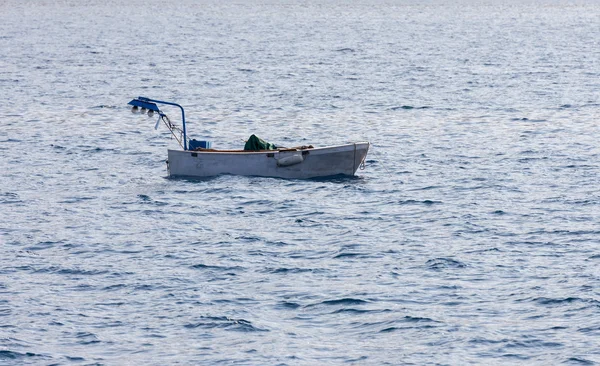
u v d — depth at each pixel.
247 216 124.69
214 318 86.69
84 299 91.81
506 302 89.88
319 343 81.19
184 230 117.75
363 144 146.25
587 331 82.31
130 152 173.75
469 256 104.94
